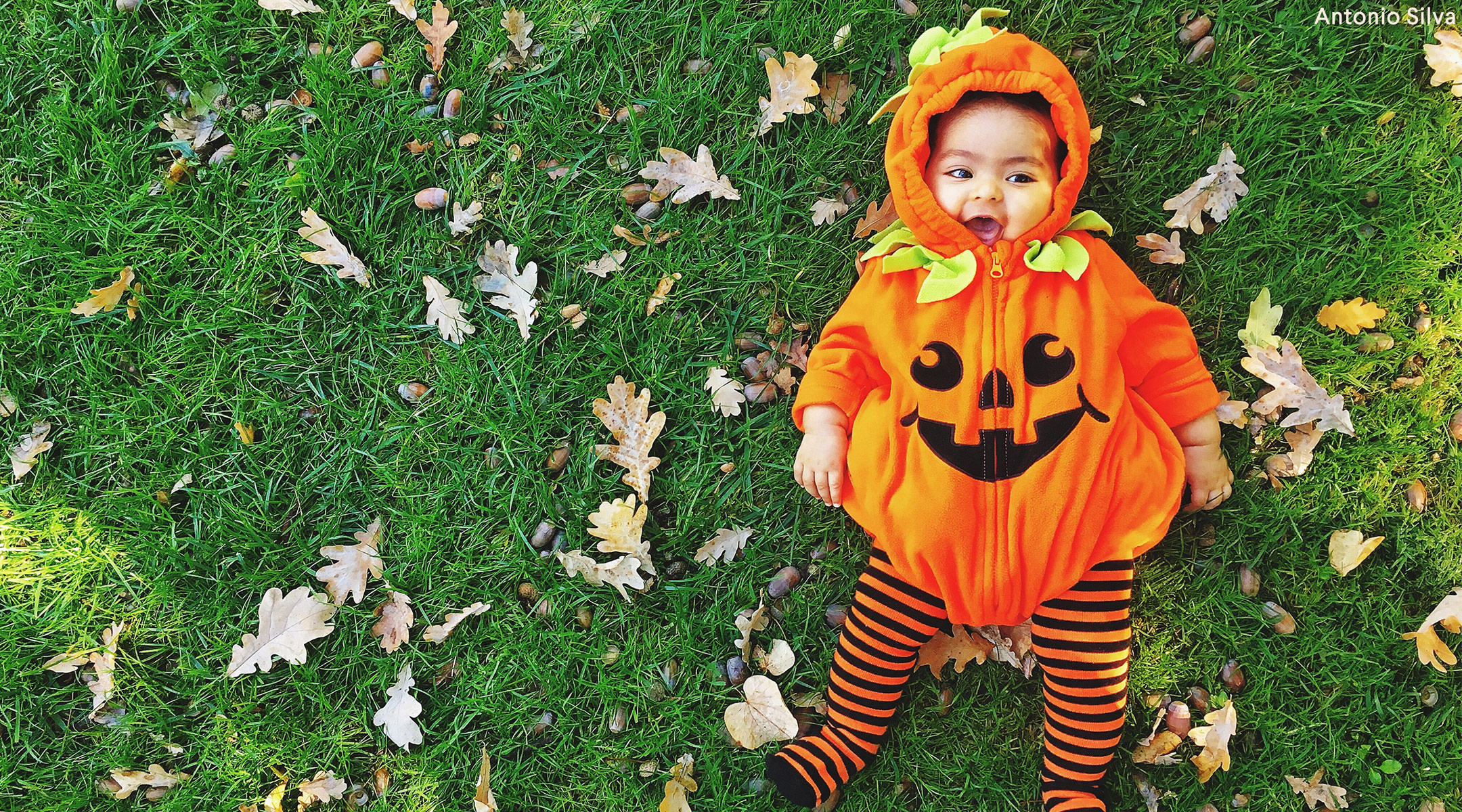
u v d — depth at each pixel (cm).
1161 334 206
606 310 243
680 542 239
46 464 240
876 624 211
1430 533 229
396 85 246
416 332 244
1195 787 229
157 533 240
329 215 244
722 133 244
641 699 237
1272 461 230
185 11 246
